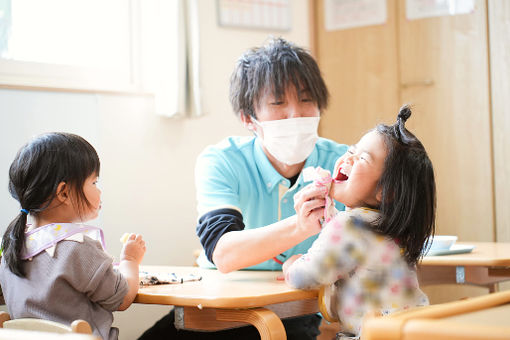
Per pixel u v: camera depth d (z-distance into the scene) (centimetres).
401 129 117
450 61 285
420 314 58
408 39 291
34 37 217
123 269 125
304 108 148
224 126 262
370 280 111
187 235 246
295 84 144
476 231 283
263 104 147
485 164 280
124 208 228
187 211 247
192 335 145
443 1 285
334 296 115
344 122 299
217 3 264
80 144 128
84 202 126
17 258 117
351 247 111
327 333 166
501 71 275
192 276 136
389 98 293
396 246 113
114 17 237
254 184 154
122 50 237
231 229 133
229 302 105
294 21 290
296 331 147
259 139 155
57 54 223
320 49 300
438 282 161
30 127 205
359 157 116
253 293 110
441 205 289
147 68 241
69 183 124
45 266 115
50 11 221
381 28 293
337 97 300
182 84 233
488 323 59
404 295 111
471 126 282
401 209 112
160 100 234
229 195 143
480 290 276
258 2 277
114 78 232
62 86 216
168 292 116
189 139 249
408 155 113
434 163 290
